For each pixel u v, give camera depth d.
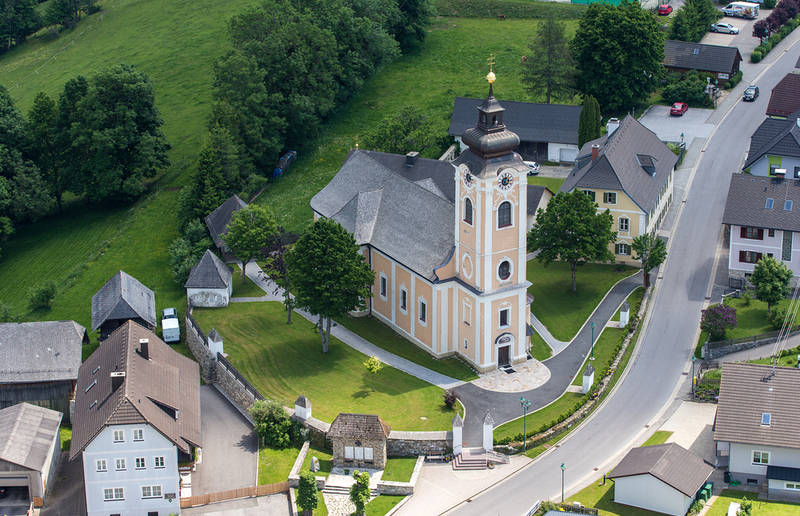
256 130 148.12
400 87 180.12
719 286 114.69
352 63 170.62
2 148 147.25
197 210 135.88
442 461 87.38
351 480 85.25
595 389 95.38
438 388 96.88
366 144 147.88
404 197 110.25
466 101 156.12
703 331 105.88
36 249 145.38
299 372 101.69
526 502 81.25
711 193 135.25
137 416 82.31
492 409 93.00
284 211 141.12
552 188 140.38
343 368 101.88
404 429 89.81
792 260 111.56
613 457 86.62
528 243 116.00
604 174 120.31
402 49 191.50
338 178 122.25
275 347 107.25
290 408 94.38
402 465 86.69
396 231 107.94
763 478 82.56
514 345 100.19
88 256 138.38
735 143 148.62
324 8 169.12
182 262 126.19
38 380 99.75
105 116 148.12
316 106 161.88
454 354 103.38
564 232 112.56
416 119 150.50
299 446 91.69
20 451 87.62
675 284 115.88
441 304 100.69
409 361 102.69
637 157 126.62
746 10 195.00
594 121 144.62
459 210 97.19
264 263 128.00
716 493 81.81
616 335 105.81
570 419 91.19
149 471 83.81
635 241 114.94
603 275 119.38
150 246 137.88
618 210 120.31
